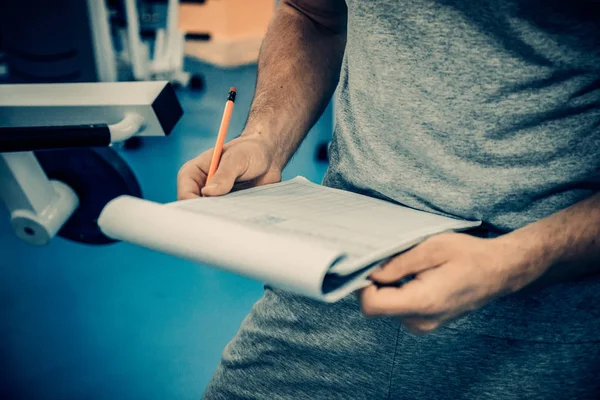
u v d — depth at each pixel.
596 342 0.70
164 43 4.93
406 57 0.68
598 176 0.66
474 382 0.73
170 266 2.46
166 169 3.35
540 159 0.66
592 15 0.59
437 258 0.53
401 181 0.73
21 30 2.88
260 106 0.86
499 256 0.55
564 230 0.59
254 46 7.49
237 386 0.88
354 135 0.78
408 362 0.74
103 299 2.21
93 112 1.07
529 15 0.61
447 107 0.67
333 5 0.92
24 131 0.95
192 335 2.02
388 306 0.51
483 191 0.68
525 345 0.70
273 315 0.84
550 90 0.64
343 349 0.78
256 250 0.46
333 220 0.57
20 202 1.53
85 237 1.76
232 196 0.65
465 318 0.70
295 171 3.33
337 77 0.95
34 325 2.04
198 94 4.93
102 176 1.65
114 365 1.85
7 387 1.72
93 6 2.94
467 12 0.63
